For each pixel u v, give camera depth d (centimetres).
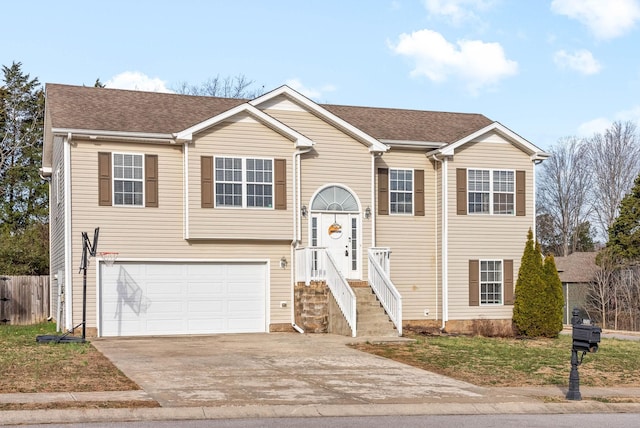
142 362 1664
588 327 1359
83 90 2575
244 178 2391
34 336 2238
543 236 6397
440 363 1762
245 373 1538
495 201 2738
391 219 2681
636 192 4681
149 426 1067
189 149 2330
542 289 2623
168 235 2342
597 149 5956
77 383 1362
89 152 2267
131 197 2308
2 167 4672
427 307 2708
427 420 1167
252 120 2406
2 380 1371
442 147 2656
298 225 2472
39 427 1052
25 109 4853
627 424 1181
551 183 6316
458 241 2683
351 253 2553
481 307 2698
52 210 2911
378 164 2675
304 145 2450
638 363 1906
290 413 1183
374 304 2377
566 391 1460
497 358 1873
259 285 2450
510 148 2762
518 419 1207
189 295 2370
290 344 2045
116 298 2288
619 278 4622
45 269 3478
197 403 1206
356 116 2892
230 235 2369
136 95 2633
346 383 1451
